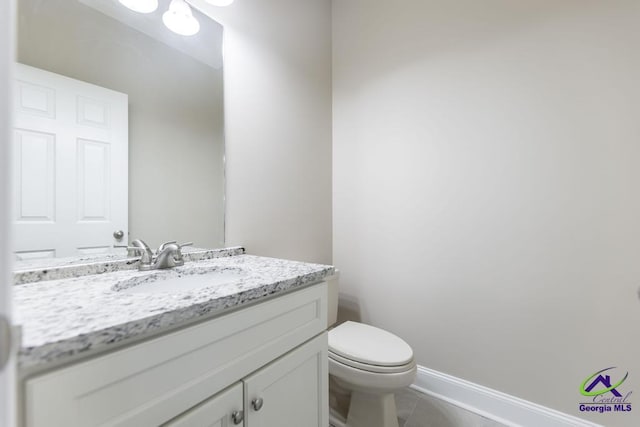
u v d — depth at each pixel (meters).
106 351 0.46
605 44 1.13
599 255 1.15
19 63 0.76
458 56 1.48
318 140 1.86
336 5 1.99
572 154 1.20
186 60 1.15
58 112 0.83
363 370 1.11
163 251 0.95
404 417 1.37
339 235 1.96
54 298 0.61
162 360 0.52
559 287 1.23
